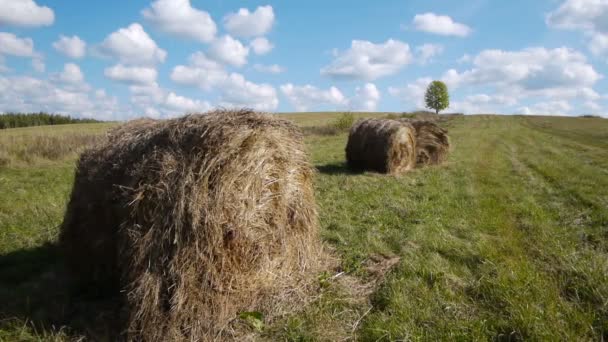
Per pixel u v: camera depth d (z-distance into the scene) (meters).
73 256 4.72
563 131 39.19
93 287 4.60
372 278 4.89
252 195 3.94
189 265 3.53
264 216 4.12
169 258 3.55
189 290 3.53
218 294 3.68
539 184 11.11
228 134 3.76
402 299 4.19
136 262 3.59
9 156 14.63
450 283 4.63
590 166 14.62
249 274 3.97
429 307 4.05
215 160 3.65
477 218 7.37
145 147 4.08
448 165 14.52
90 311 4.09
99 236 4.34
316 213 5.10
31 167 14.05
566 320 3.77
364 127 13.23
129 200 3.80
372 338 3.62
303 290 4.46
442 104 91.81
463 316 3.91
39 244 6.04
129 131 4.77
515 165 15.23
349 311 4.12
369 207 8.16
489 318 3.86
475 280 4.70
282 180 4.33
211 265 3.61
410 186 10.57
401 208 8.02
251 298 4.02
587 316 3.80
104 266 4.43
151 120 5.17
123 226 3.84
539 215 7.51
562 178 11.84
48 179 11.63
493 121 55.56
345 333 3.75
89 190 4.42
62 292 4.52
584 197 9.02
